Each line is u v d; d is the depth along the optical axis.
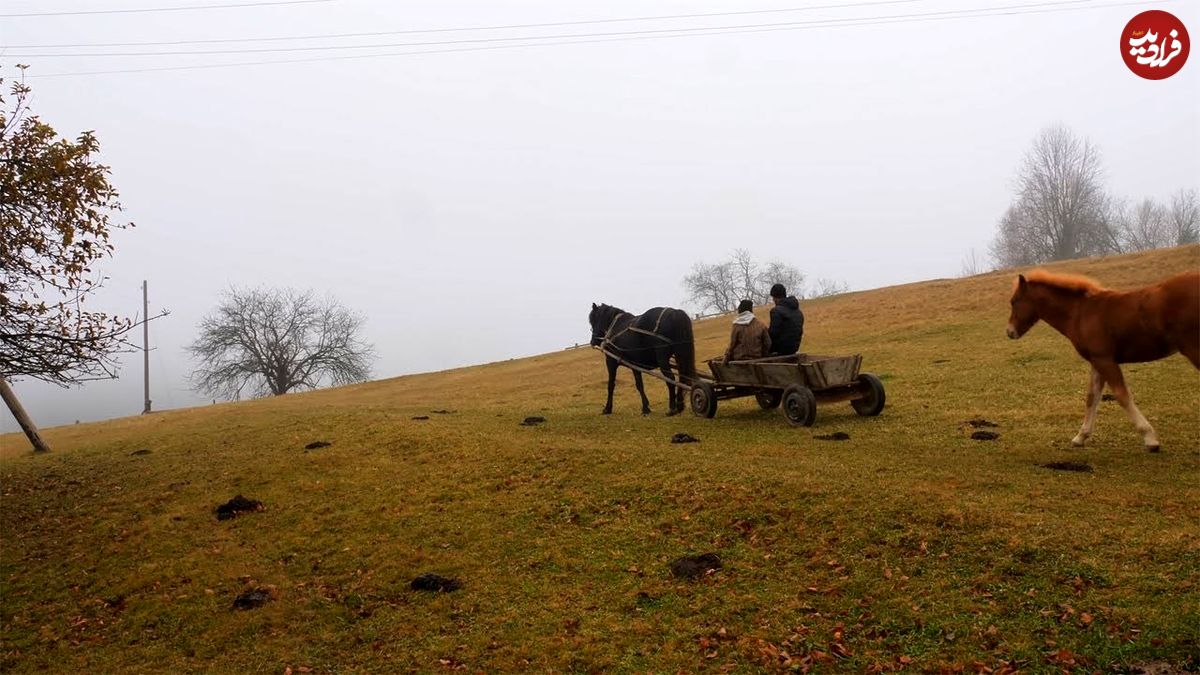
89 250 13.93
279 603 9.31
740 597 7.70
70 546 12.40
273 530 11.66
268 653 8.22
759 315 41.03
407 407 23.56
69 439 25.25
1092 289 10.52
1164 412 12.56
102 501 14.47
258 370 64.25
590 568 8.89
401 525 11.08
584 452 12.85
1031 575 7.12
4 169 12.92
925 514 8.48
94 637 9.34
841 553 8.15
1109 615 6.35
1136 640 6.02
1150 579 6.71
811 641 6.81
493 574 9.15
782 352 15.13
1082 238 73.00
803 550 8.38
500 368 38.59
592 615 7.86
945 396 15.86
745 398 18.61
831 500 9.26
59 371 13.92
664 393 21.89
